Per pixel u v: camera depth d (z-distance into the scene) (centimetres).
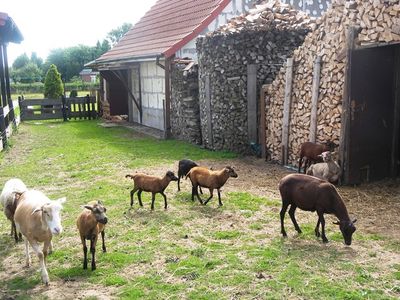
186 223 764
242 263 595
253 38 1300
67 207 869
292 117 1142
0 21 1395
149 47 1909
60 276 586
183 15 1969
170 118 1698
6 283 577
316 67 1023
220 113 1368
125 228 748
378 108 973
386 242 659
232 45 1305
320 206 652
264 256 612
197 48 1452
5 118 1762
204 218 788
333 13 984
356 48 912
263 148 1266
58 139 1744
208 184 848
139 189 845
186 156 1328
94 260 598
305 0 1881
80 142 1648
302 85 1095
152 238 701
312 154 999
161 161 1264
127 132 1900
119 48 2395
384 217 768
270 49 1309
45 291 547
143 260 617
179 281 553
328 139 1005
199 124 1519
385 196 886
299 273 559
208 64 1384
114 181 1064
